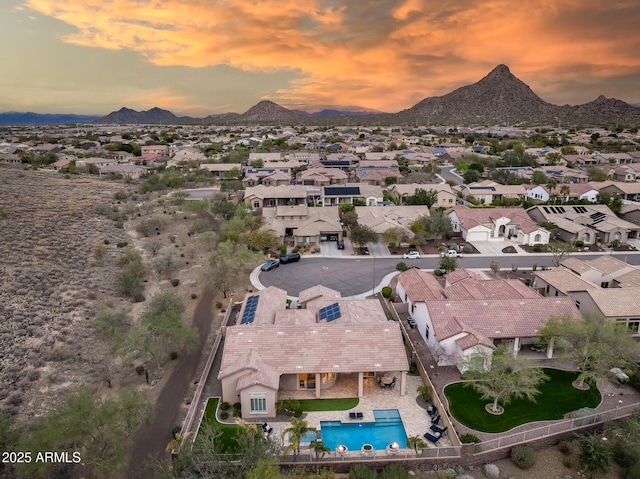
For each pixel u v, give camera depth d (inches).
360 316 1817.2
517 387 1430.9
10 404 1464.1
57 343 1825.8
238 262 2605.8
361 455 1275.8
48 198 4114.2
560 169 5413.4
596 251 3078.2
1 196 3959.2
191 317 2149.4
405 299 2204.7
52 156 6574.8
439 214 3334.2
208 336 1979.6
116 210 3878.0
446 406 1493.6
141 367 1712.6
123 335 1797.5
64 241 3004.4
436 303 1847.9
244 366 1454.2
